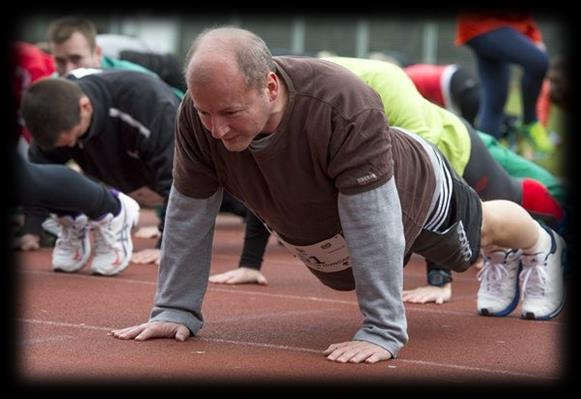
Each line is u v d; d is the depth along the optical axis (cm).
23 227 1464
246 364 764
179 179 824
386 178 766
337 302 1111
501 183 1266
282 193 792
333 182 783
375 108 764
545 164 2153
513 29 1950
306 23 4038
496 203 980
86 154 1275
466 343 891
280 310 1044
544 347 878
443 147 1184
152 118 1234
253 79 720
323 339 884
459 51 4062
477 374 762
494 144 1423
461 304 1125
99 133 1228
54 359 760
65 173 1129
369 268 773
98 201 1176
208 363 762
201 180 820
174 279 849
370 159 757
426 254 901
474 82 2252
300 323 967
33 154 1302
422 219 843
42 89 1160
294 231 835
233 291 1163
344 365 769
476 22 1948
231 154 784
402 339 795
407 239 844
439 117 1174
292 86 755
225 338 872
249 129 730
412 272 1412
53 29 1523
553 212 1315
